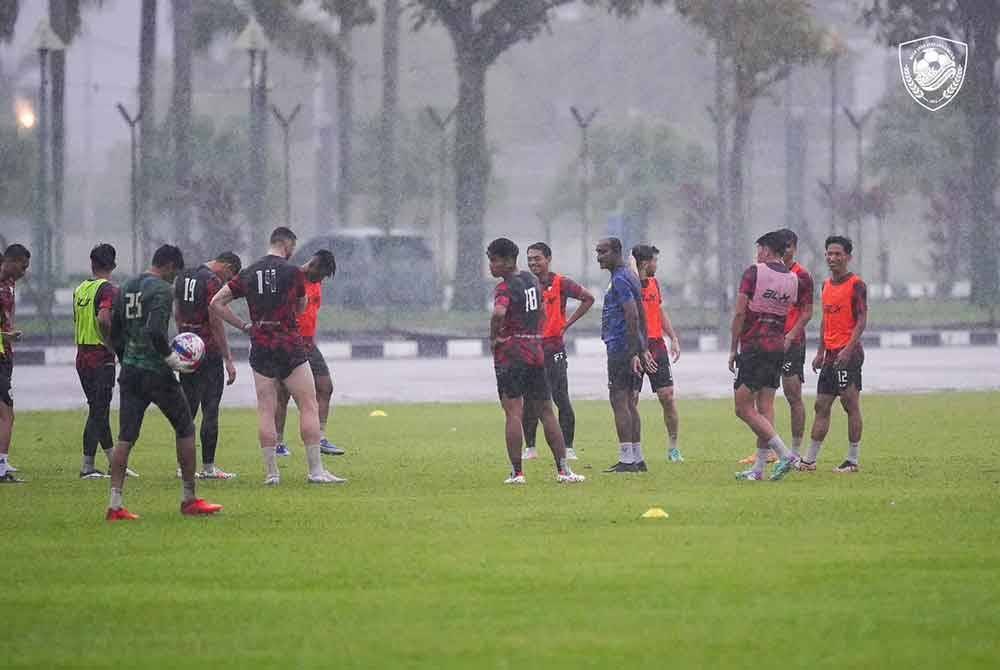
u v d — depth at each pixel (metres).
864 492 40.75
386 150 154.00
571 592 26.91
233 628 24.45
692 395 79.44
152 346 36.31
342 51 166.38
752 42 132.75
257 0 162.50
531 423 50.69
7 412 45.75
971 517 35.72
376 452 53.38
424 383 88.44
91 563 30.27
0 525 35.53
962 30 154.88
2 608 26.06
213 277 45.94
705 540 32.44
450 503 39.06
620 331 46.38
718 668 21.66
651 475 45.69
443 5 149.50
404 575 28.66
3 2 157.25
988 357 108.00
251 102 136.38
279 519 36.22
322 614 25.41
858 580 27.81
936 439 56.00
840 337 45.88
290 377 43.94
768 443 43.88
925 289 177.50
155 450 54.78
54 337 121.94
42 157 135.12
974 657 22.22
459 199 148.00
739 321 43.56
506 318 43.22
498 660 22.16
